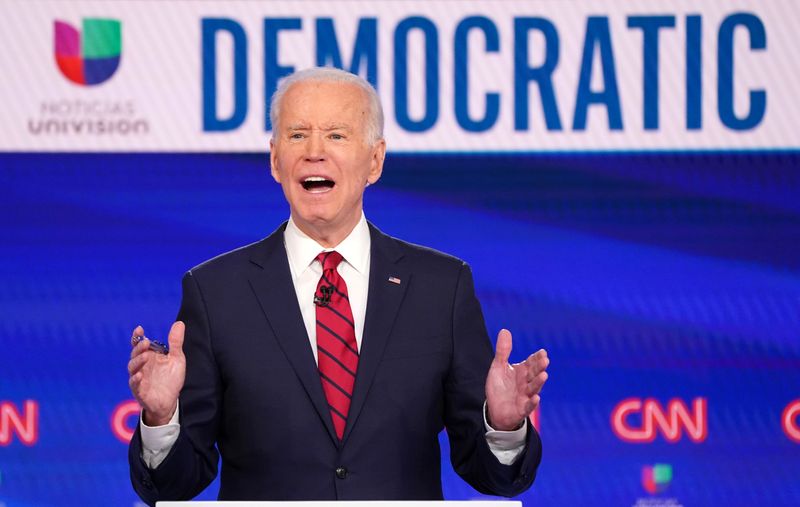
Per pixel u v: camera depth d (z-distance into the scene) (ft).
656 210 47.85
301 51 47.78
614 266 47.67
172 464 24.82
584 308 47.65
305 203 27.04
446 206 47.73
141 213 47.39
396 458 26.32
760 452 47.47
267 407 26.25
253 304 27.25
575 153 47.80
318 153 26.73
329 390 26.53
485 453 25.77
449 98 47.78
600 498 47.32
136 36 47.75
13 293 46.98
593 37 47.96
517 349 47.60
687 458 47.39
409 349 27.07
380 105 28.40
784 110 48.08
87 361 47.11
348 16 47.78
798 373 47.57
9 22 47.47
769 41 48.11
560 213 47.83
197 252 47.47
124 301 47.24
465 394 27.25
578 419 47.42
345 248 27.99
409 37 47.80
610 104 47.88
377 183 47.65
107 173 47.39
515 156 47.78
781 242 47.80
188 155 47.57
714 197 47.78
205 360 26.86
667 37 48.08
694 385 47.52
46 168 47.26
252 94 47.73
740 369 47.57
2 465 46.78
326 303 27.35
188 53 47.78
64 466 46.93
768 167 47.91
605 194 47.85
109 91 47.57
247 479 26.25
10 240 47.06
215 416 26.73
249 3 47.78
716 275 47.75
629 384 47.52
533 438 25.70
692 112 47.96
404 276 27.99
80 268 47.19
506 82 47.88
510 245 47.73
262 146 47.73
